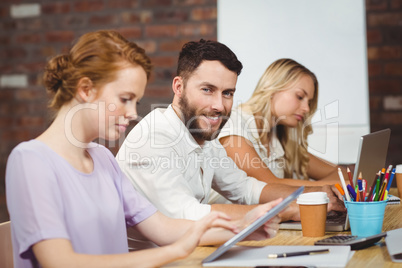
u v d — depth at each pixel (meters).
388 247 1.79
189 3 5.02
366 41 4.74
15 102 5.27
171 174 2.33
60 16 5.22
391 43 4.71
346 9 4.74
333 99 4.80
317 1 4.77
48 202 1.64
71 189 1.75
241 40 4.89
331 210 2.51
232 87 2.50
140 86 1.80
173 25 5.05
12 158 1.69
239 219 2.09
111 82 1.76
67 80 1.75
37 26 5.25
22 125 5.25
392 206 2.81
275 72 3.58
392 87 4.72
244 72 4.89
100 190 1.87
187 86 2.49
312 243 2.03
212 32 4.98
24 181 1.65
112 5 5.15
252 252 1.83
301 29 4.81
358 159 2.22
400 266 1.65
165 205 2.29
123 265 1.64
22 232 1.63
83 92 1.76
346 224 2.25
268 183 2.95
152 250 1.68
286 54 4.84
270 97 3.57
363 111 4.75
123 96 1.77
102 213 1.83
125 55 1.77
